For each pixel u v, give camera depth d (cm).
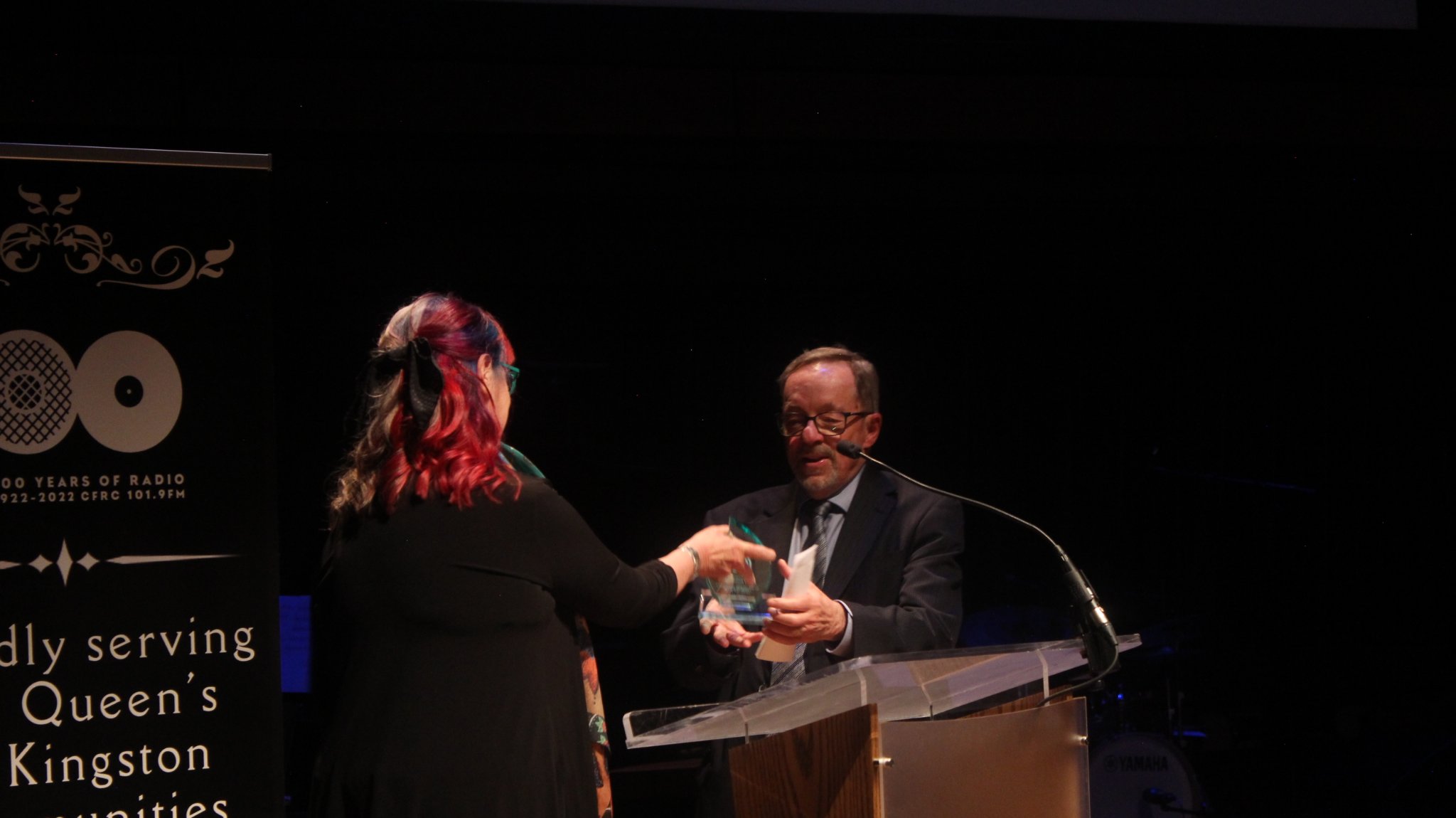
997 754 168
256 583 176
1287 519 718
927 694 181
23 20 418
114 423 173
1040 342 729
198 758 172
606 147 492
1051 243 648
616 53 455
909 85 489
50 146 173
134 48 436
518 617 162
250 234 180
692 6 407
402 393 172
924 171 540
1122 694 555
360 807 154
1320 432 712
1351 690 666
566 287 648
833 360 272
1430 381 690
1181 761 496
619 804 602
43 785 166
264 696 174
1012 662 175
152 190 177
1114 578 723
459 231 583
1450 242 630
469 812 153
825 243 629
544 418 675
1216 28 443
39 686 167
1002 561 723
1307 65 481
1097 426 727
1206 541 723
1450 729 633
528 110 468
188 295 177
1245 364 719
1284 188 573
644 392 684
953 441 726
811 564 208
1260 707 672
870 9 404
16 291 171
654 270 609
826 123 486
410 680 157
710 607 210
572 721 166
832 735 162
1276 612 717
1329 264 663
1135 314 725
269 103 452
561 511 170
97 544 170
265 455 178
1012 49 471
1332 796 618
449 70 462
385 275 584
